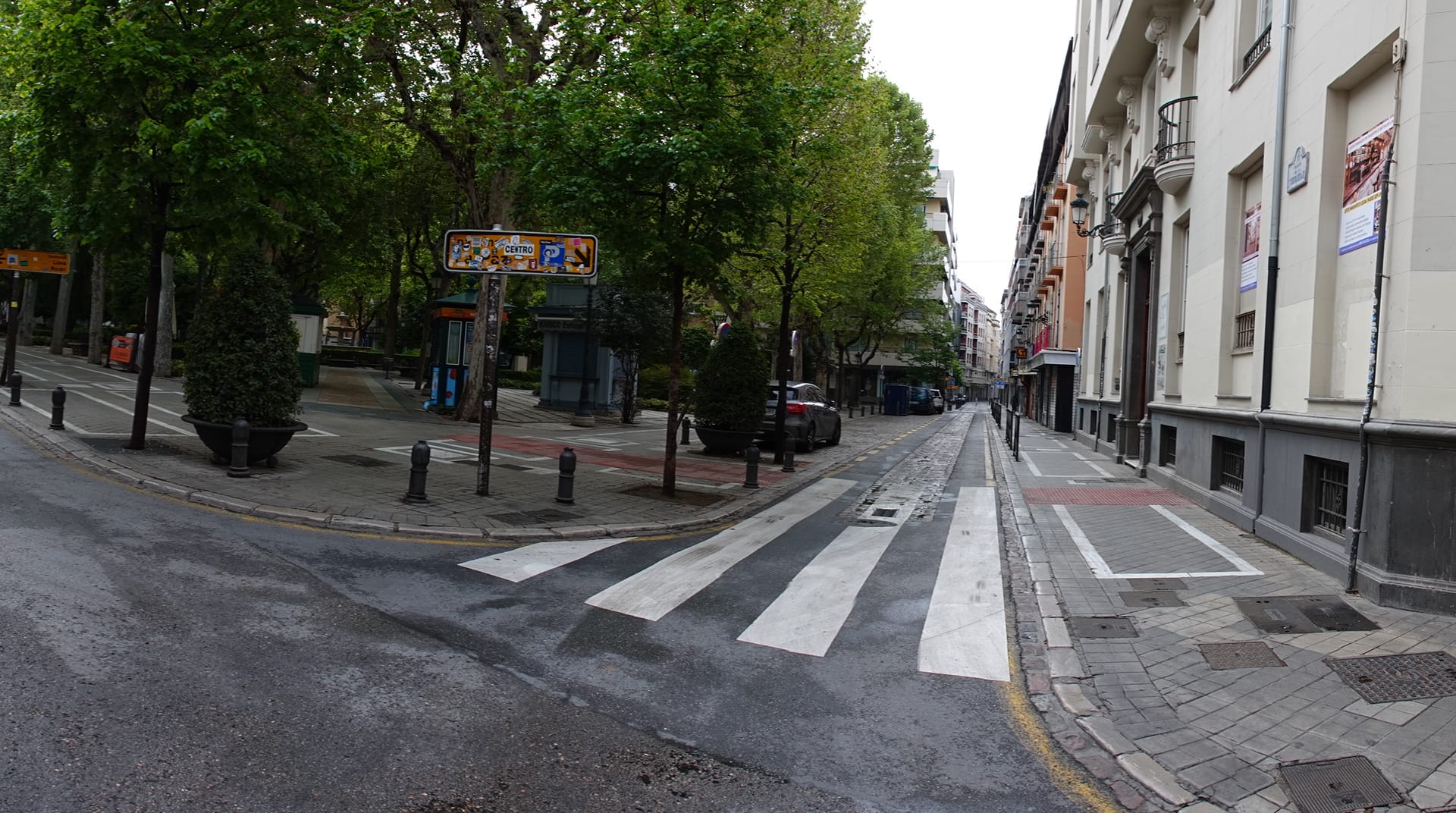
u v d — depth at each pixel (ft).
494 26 59.26
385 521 25.95
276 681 13.82
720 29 30.50
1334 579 23.13
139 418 34.88
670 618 19.10
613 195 31.37
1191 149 43.52
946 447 77.00
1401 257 21.01
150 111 32.04
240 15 32.86
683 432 61.46
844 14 55.42
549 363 88.58
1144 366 59.31
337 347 168.86
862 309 123.65
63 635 14.65
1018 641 18.79
